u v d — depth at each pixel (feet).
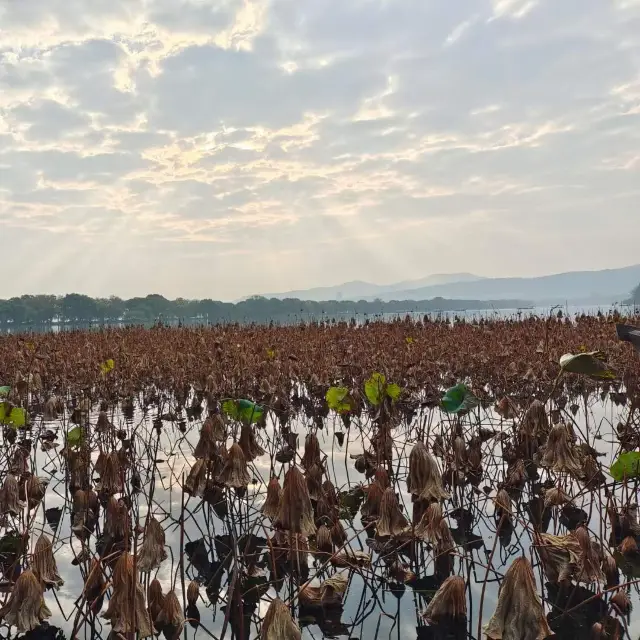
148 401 36.81
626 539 14.67
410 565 14.16
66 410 32.12
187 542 15.90
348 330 58.39
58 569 14.37
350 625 11.51
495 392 33.68
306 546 14.32
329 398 20.34
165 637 11.22
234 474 14.75
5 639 11.06
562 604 12.13
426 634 11.12
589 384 34.19
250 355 38.47
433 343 44.14
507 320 61.31
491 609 11.91
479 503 18.58
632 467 14.35
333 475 21.90
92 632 11.38
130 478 20.54
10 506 16.22
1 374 37.24
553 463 14.10
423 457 12.83
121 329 71.92
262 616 11.99
